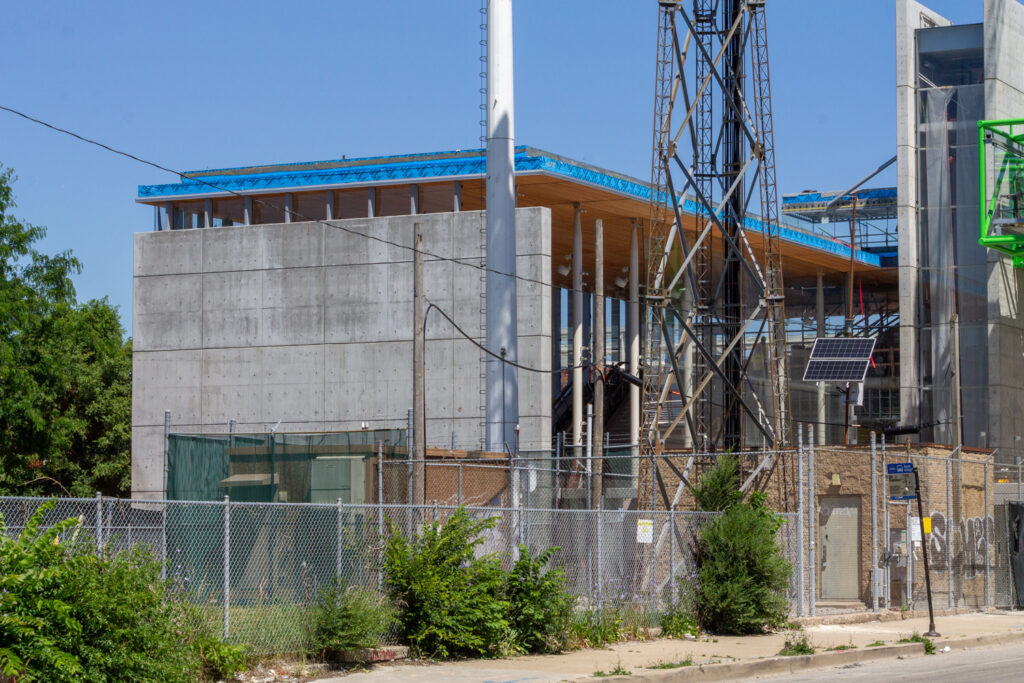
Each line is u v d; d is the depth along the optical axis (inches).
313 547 831.1
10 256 1739.7
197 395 2156.7
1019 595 1137.4
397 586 668.1
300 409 2090.3
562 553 855.7
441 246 2011.6
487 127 1844.2
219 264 2161.7
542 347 1947.6
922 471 1139.3
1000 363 1950.1
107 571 495.2
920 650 786.8
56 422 1772.9
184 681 509.7
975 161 2001.7
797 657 700.0
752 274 1390.3
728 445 1371.8
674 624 827.4
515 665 646.5
